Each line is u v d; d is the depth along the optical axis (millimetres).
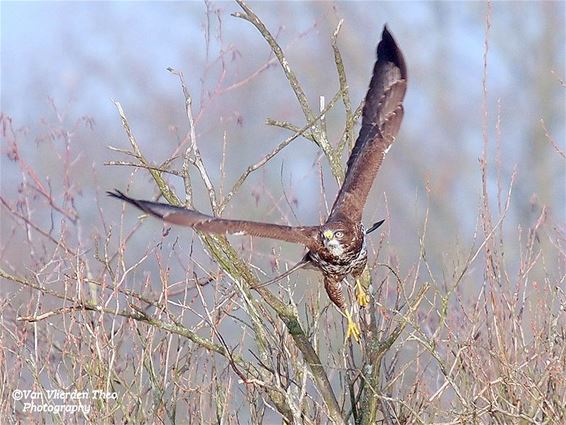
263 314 13273
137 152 13039
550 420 12320
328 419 13328
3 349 12828
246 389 12969
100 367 12609
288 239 12117
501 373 12672
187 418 13625
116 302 12594
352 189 13117
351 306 13305
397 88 13305
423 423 12242
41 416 12805
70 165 23719
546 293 13266
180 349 13234
